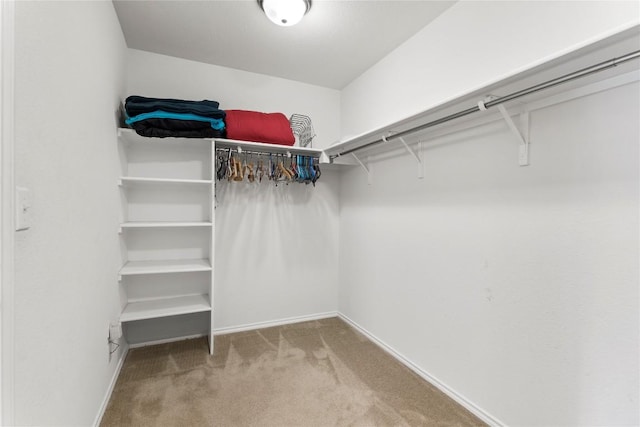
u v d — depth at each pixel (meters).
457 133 1.74
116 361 1.92
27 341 0.81
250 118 2.36
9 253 0.71
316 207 3.01
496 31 1.52
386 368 2.09
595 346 1.15
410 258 2.11
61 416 1.04
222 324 2.65
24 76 0.80
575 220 1.21
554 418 1.28
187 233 2.52
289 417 1.59
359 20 1.95
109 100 1.72
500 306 1.50
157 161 2.40
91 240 1.38
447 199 1.81
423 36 2.02
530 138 1.37
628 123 1.06
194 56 2.43
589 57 0.96
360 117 2.74
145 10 1.87
